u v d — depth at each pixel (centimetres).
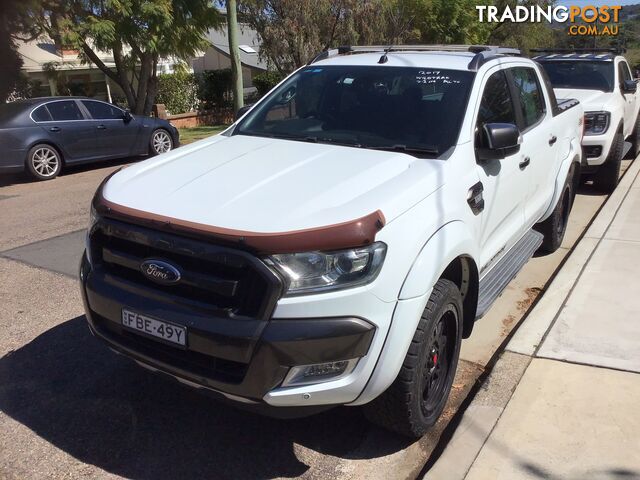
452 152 362
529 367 393
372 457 325
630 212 744
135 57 1678
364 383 279
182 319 279
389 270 279
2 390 379
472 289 367
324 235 267
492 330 471
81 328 464
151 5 1485
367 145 381
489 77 429
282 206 288
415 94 408
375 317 275
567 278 538
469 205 356
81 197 944
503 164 416
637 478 296
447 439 338
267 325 265
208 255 272
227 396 281
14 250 655
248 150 380
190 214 288
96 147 1194
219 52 3347
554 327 447
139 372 402
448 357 347
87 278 321
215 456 322
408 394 300
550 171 550
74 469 309
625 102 947
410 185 314
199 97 2325
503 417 343
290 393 271
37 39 1691
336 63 463
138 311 293
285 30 1812
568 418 341
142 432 340
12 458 316
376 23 1878
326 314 267
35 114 1092
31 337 448
